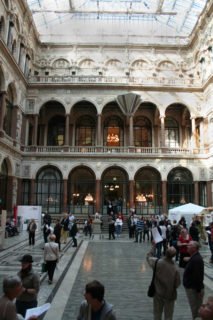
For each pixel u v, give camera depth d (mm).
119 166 39469
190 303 6973
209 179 38688
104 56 45406
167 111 45438
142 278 12938
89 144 45062
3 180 34469
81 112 45031
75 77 41156
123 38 47094
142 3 44469
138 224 26203
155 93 41062
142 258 17766
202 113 40719
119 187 42500
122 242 25719
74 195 41406
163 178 39312
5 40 31891
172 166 39656
